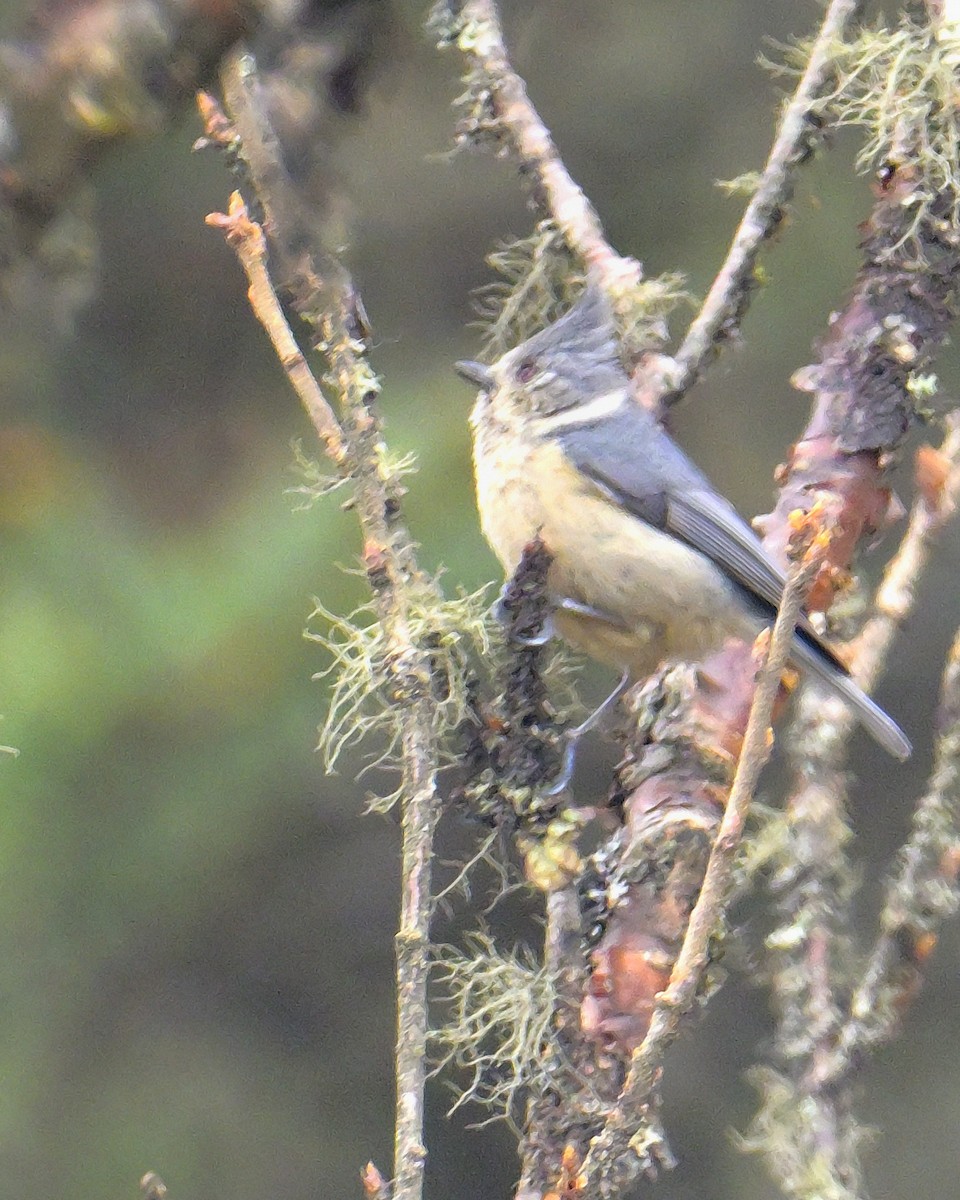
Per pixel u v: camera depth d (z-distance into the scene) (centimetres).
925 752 1335
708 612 718
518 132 693
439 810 454
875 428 602
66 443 1220
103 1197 1192
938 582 1353
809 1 1401
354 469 450
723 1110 1280
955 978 1259
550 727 488
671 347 1033
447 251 1389
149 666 1084
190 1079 1248
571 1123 436
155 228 1349
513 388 738
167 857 1134
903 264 606
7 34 348
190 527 1193
